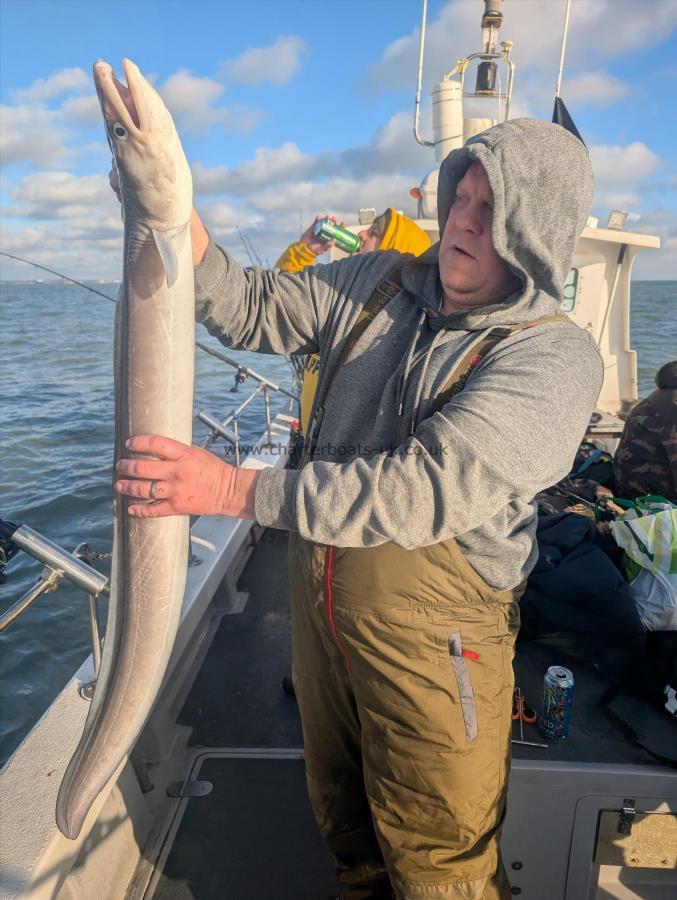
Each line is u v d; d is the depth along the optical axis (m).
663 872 2.00
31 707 3.80
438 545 1.30
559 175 1.19
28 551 1.65
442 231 1.45
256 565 3.73
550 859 1.98
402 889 1.49
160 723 2.36
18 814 1.59
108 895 1.86
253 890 1.95
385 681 1.36
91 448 8.45
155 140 1.17
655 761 1.96
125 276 1.33
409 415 1.35
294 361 4.91
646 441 2.93
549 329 1.27
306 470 1.12
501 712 1.43
